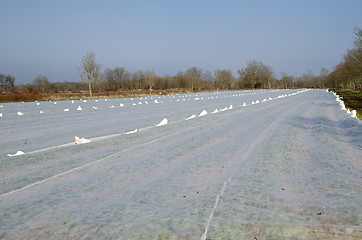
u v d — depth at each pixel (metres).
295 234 3.47
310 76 133.88
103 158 7.68
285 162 7.16
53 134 12.12
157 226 3.72
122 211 4.25
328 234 3.44
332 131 11.38
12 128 13.81
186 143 9.50
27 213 4.34
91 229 3.73
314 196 4.81
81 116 18.83
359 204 4.22
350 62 44.59
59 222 3.99
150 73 59.41
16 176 6.20
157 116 18.36
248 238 3.41
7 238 3.61
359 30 34.12
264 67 115.38
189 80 88.38
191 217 3.97
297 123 13.68
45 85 70.62
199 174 6.31
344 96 44.31
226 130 11.93
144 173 6.45
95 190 5.39
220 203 4.50
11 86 66.44
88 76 46.44
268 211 4.16
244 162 7.20
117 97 48.28
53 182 5.88
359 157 7.48
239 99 39.34
